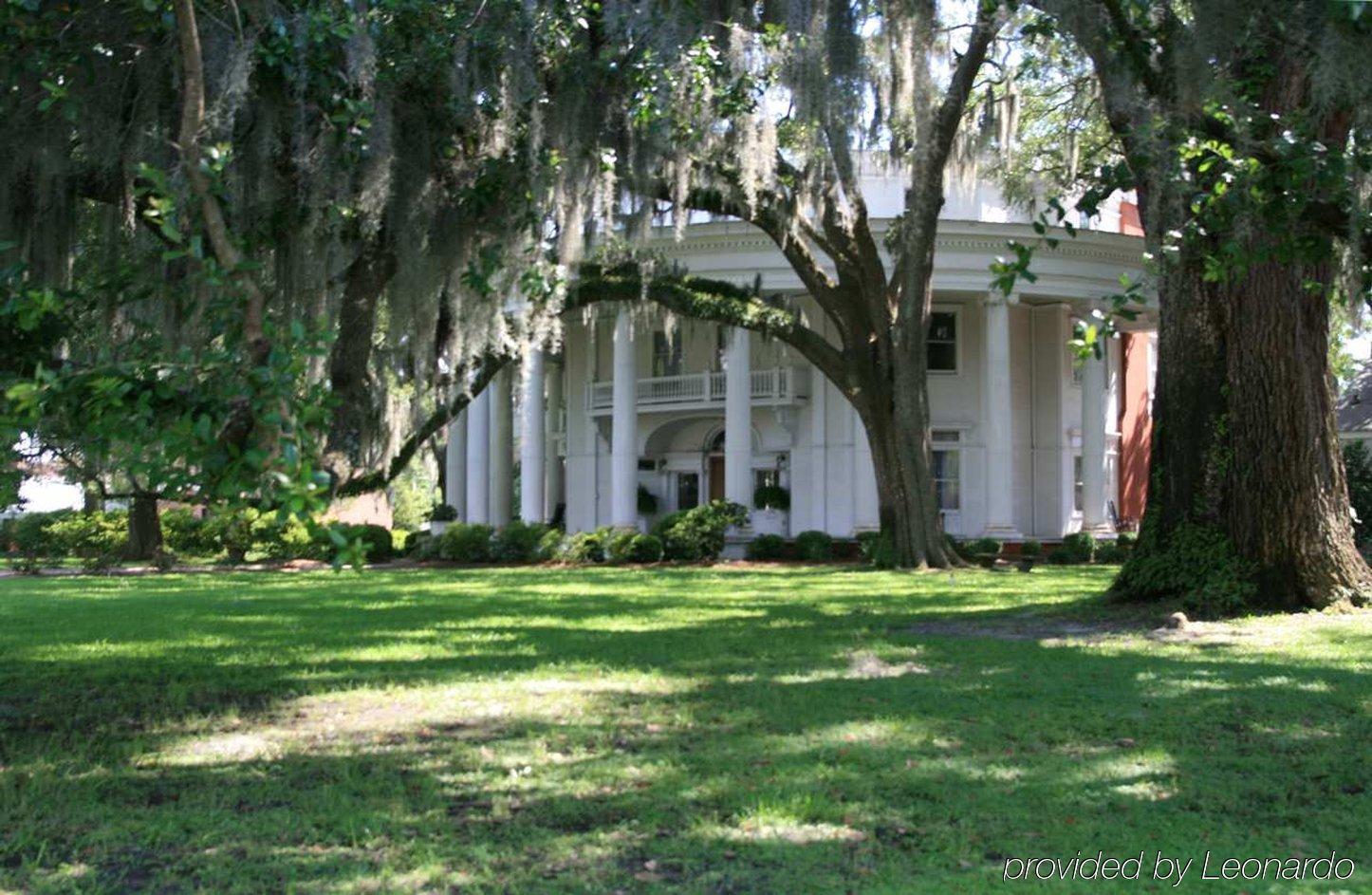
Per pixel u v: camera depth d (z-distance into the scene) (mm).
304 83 8289
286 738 6578
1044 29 10188
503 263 10008
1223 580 11508
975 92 22094
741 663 9133
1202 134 9141
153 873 4348
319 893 4066
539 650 10039
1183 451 12039
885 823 4844
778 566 24750
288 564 26000
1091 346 6965
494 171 10234
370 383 13180
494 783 5512
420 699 7691
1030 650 9719
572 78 11125
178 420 4449
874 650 9797
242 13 8445
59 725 7020
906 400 21875
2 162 8547
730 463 27500
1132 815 4934
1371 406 32406
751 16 13797
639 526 30438
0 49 7227
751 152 14719
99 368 4562
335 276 9914
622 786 5430
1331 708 7094
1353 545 11664
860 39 13188
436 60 9562
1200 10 8445
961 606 13703
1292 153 7379
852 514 28453
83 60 7652
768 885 4125
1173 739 6293
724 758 5914
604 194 12547
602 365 32375
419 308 11055
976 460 29078
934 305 29156
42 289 5656
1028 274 7098
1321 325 11547
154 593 16984
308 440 4371
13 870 4363
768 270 26859
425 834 4746
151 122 8445
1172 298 11938
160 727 6906
